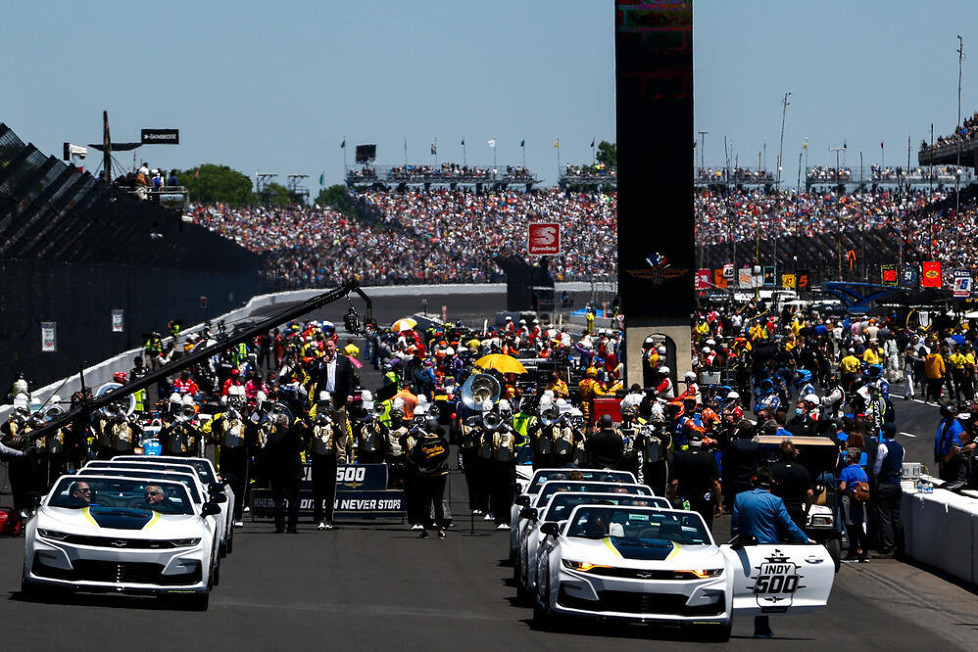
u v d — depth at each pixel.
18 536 75.81
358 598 56.69
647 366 140.00
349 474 86.06
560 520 56.59
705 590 49.12
